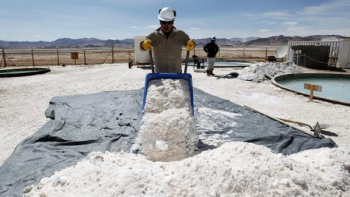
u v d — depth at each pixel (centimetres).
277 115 665
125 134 500
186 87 446
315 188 254
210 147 447
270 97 894
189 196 235
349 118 643
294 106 767
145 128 380
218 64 2388
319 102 822
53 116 658
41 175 344
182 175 258
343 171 294
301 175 262
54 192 250
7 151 466
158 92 425
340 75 1409
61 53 5478
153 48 485
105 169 284
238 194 235
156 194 238
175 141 362
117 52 5838
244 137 490
